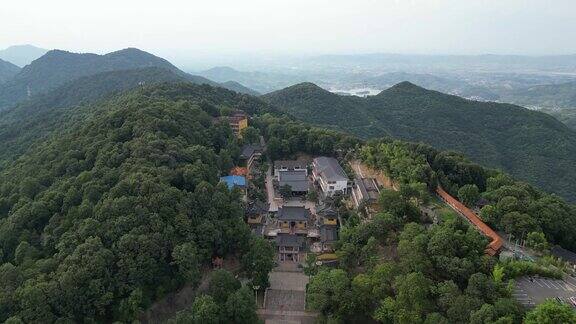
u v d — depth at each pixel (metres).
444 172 124.56
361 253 82.81
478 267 71.56
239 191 105.06
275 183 132.25
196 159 106.19
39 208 85.56
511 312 59.66
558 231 91.81
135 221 76.88
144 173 88.94
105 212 77.94
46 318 63.38
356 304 70.62
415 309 64.25
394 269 72.38
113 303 69.56
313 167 141.00
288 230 105.00
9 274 68.75
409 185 101.19
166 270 76.31
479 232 83.69
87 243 71.25
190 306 76.69
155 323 72.62
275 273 90.50
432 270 72.06
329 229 102.38
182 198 85.12
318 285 74.12
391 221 87.19
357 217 99.19
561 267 77.12
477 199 103.38
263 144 162.12
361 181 117.94
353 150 145.38
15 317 60.72
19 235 83.38
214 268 86.06
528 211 92.75
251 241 87.56
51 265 70.69
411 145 139.25
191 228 82.12
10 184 105.75
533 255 83.81
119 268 71.00
